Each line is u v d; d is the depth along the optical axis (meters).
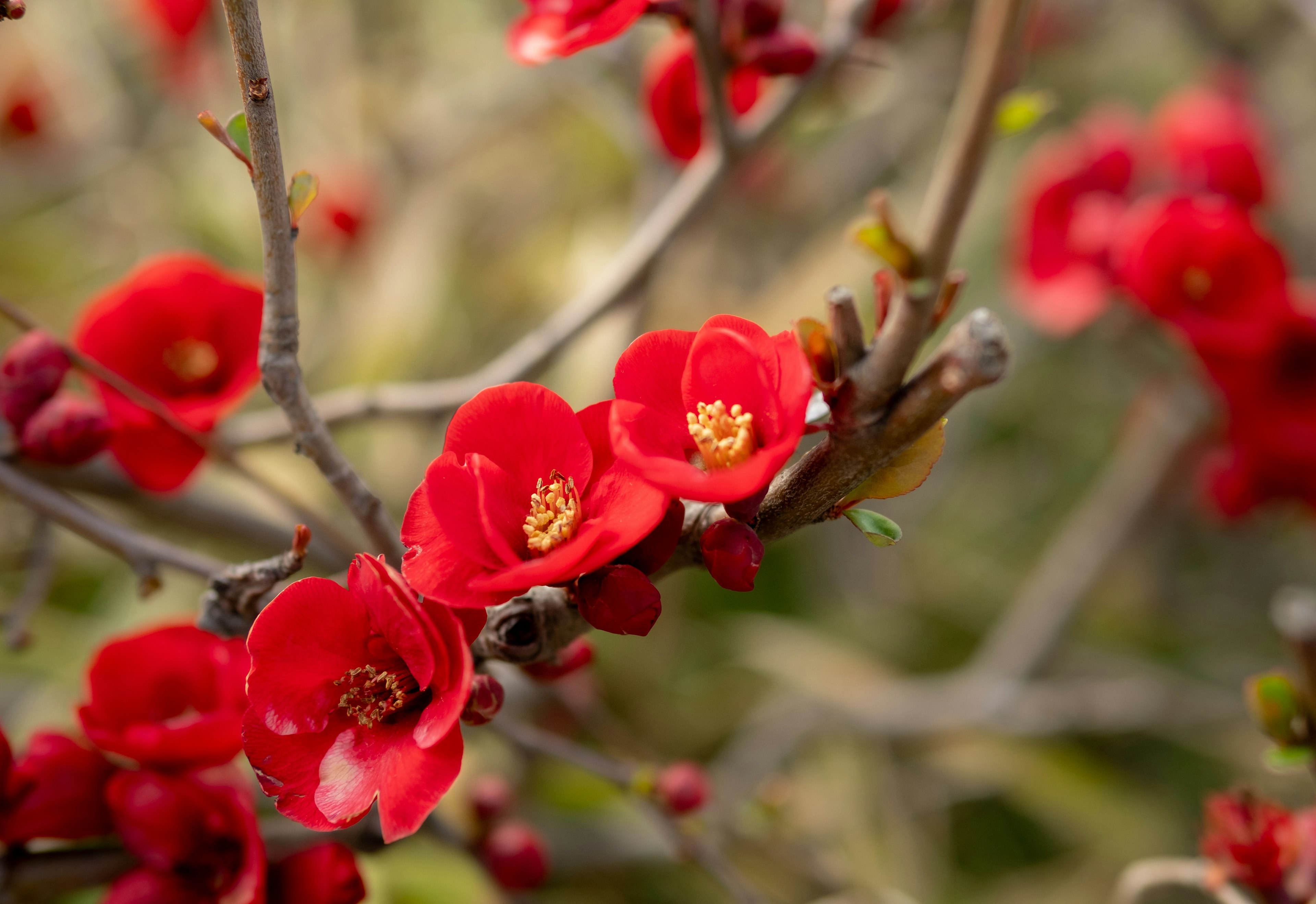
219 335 0.63
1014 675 1.09
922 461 0.47
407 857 0.76
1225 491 0.97
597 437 0.48
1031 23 1.29
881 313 0.48
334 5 1.26
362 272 1.11
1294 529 1.36
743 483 0.44
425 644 0.45
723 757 1.12
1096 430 1.45
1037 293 1.02
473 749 0.85
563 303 1.09
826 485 0.46
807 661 1.14
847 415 0.45
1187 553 1.44
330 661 0.46
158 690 0.55
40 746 0.54
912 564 1.32
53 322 1.07
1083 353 1.45
